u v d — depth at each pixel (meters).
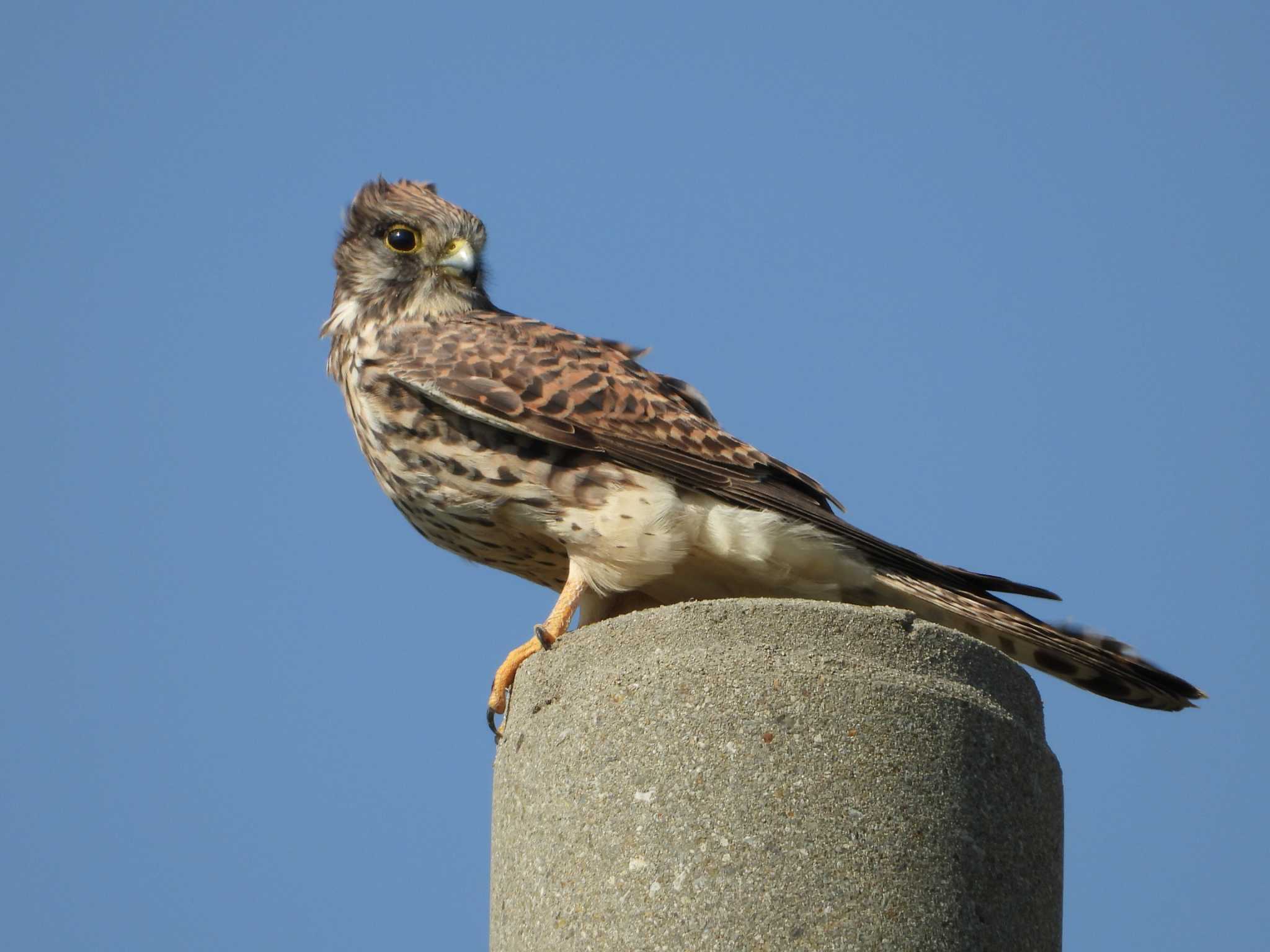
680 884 7.78
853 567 11.87
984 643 8.76
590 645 8.72
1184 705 11.55
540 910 8.12
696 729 8.08
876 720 8.14
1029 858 8.40
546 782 8.41
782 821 7.88
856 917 7.76
